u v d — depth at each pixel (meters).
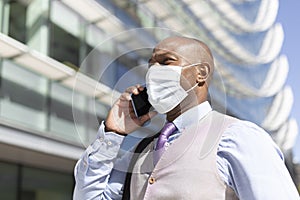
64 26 7.99
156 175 1.11
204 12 9.70
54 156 8.31
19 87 7.89
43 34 8.17
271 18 14.34
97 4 7.09
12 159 8.69
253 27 13.14
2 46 7.46
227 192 1.05
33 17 8.09
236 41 11.96
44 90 8.26
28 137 7.77
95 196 1.22
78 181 1.25
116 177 1.22
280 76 14.67
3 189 8.59
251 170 1.02
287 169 1.09
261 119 12.45
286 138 13.88
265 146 1.05
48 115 8.20
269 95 13.52
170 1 7.65
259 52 13.43
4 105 7.52
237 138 1.06
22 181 9.05
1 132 7.28
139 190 1.14
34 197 9.28
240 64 11.83
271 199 0.99
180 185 1.06
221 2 10.85
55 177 9.86
